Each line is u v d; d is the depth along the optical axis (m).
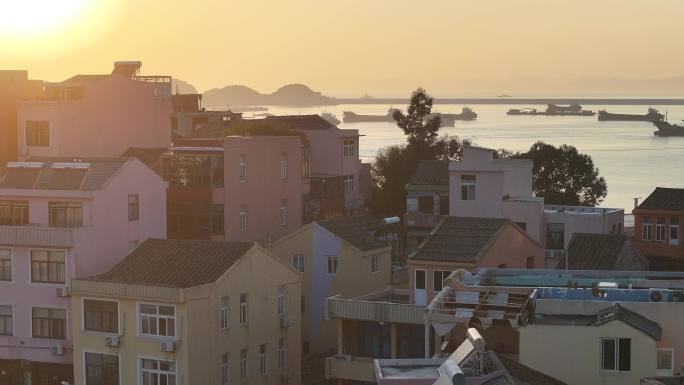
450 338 53.31
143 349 62.56
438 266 64.44
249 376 67.00
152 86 93.44
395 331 63.78
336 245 79.44
